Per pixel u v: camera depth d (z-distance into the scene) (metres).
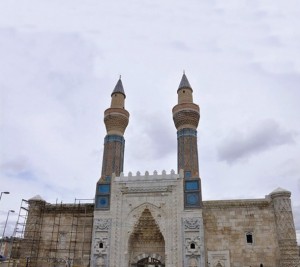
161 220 33.41
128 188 35.28
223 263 31.66
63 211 37.25
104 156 38.72
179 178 34.69
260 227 32.53
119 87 43.69
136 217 34.12
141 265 34.78
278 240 31.23
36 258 35.19
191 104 39.28
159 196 34.50
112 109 40.84
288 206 31.75
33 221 36.41
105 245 33.12
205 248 32.38
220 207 34.03
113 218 34.16
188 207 33.16
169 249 31.98
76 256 34.75
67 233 36.12
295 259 29.75
